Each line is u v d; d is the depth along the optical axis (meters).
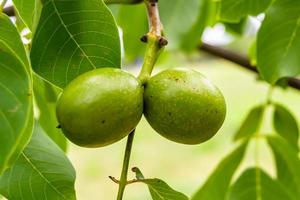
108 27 0.60
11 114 0.50
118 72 0.57
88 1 0.59
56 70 0.60
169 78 0.58
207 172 2.15
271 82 0.68
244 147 0.78
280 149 0.77
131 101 0.56
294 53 0.68
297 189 0.77
